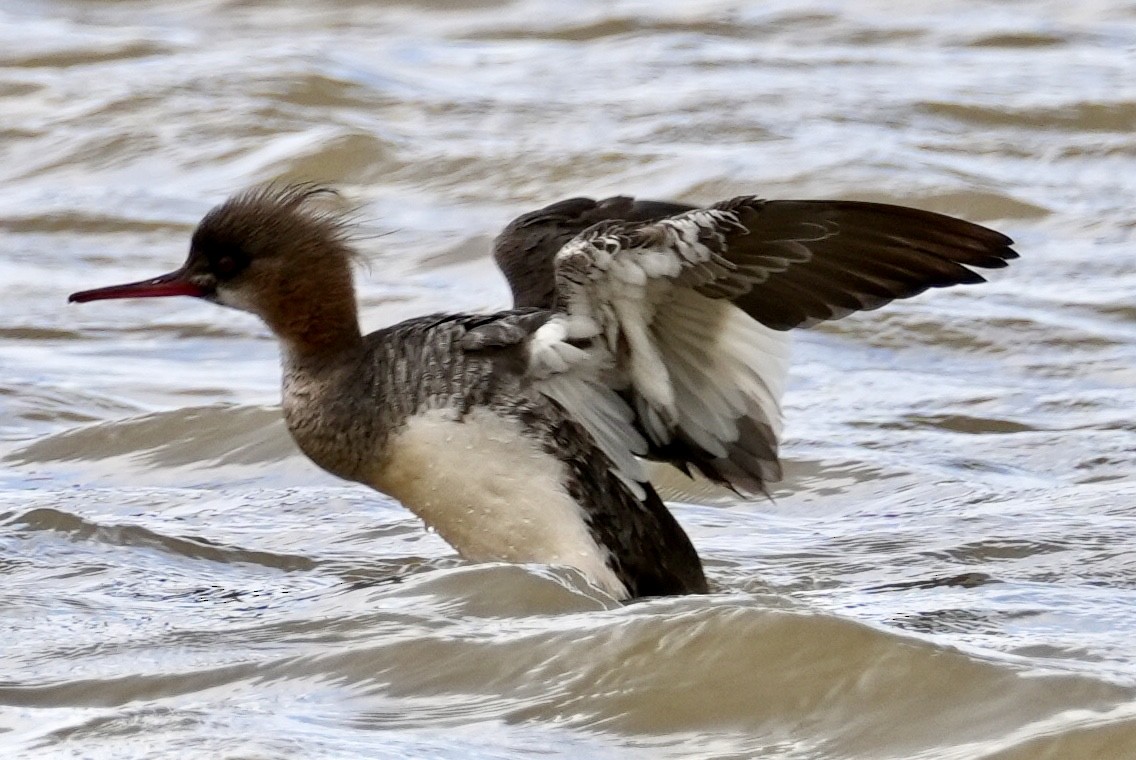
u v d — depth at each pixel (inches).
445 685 335.9
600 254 388.8
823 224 378.6
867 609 400.2
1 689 343.3
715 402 409.1
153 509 500.1
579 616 363.3
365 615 372.2
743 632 345.7
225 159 933.2
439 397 409.4
